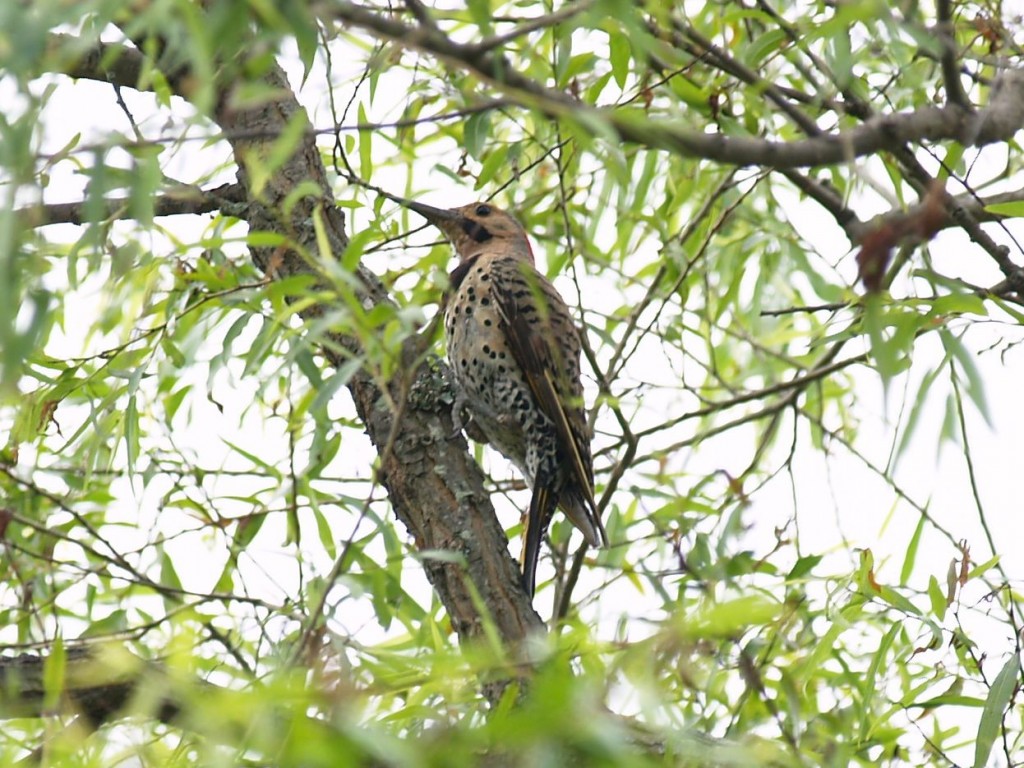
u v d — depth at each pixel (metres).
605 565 10.68
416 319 6.30
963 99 7.23
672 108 10.09
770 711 7.57
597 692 5.50
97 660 7.14
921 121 7.05
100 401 9.62
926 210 6.32
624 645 5.98
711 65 9.12
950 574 8.27
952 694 8.54
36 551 9.35
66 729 6.45
